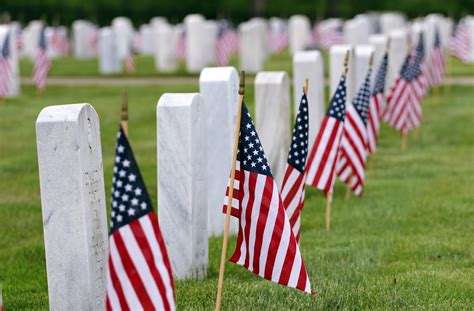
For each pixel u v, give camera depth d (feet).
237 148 44.73
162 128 53.98
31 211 77.92
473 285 52.54
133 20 354.13
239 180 45.29
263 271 45.06
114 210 38.34
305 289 44.52
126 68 203.92
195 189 54.65
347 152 78.54
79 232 43.62
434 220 70.49
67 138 42.93
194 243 55.11
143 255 38.45
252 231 44.98
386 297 49.85
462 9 404.98
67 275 44.29
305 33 266.57
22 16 327.47
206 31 212.64
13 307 51.31
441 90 167.12
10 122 125.59
